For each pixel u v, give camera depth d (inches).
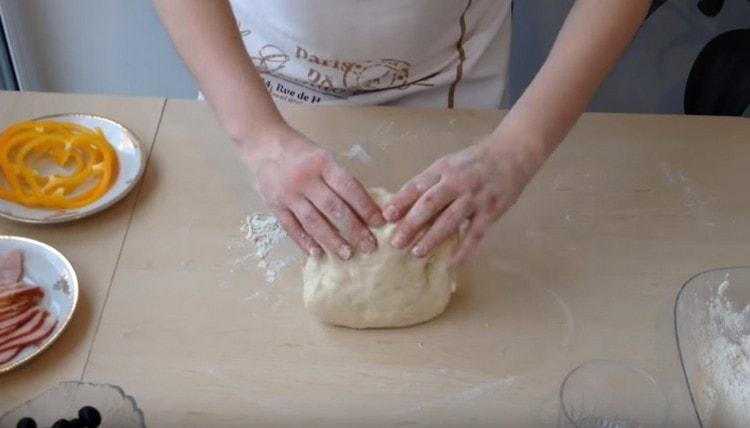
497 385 31.0
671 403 30.8
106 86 69.1
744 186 39.9
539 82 36.0
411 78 45.0
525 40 63.3
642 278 35.2
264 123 34.3
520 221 37.3
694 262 36.0
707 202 38.9
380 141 40.9
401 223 31.9
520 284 34.6
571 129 39.6
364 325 32.6
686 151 41.6
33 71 67.6
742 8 60.5
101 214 36.6
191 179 38.6
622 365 30.3
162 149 40.1
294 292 33.9
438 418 29.8
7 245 34.4
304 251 33.8
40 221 35.5
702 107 55.9
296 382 30.7
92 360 31.0
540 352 32.2
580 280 34.9
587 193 38.9
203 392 30.2
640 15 37.0
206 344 31.7
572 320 33.4
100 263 34.5
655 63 63.7
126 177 38.2
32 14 63.7
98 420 27.7
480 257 35.6
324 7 41.4
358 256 31.9
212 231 36.1
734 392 31.1
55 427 26.9
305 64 43.9
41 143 39.3
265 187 33.2
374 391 30.6
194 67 35.8
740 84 53.6
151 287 33.7
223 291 33.7
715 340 32.6
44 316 32.1
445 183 32.2
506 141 34.0
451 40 44.6
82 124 40.6
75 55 66.7
